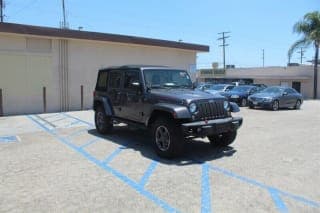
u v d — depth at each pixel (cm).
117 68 917
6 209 449
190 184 548
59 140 906
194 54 2200
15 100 1523
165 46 1986
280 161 696
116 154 748
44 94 1608
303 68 4081
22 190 520
